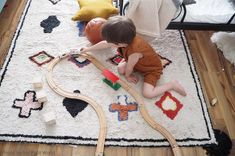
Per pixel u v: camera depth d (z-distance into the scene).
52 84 1.39
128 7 1.48
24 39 1.62
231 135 1.29
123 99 1.37
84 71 1.48
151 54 1.38
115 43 1.32
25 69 1.47
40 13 1.79
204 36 1.77
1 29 1.67
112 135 1.24
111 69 1.51
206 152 1.22
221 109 1.39
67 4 1.88
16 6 1.83
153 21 1.44
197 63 1.61
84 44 1.63
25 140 1.20
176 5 1.43
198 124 1.31
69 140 1.21
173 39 1.71
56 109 1.31
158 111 1.34
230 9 1.57
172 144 1.21
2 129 1.22
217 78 1.54
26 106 1.31
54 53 1.56
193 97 1.42
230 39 1.70
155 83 1.42
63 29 1.70
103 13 1.70
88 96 1.37
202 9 1.56
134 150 1.20
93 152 1.18
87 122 1.27
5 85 1.39
